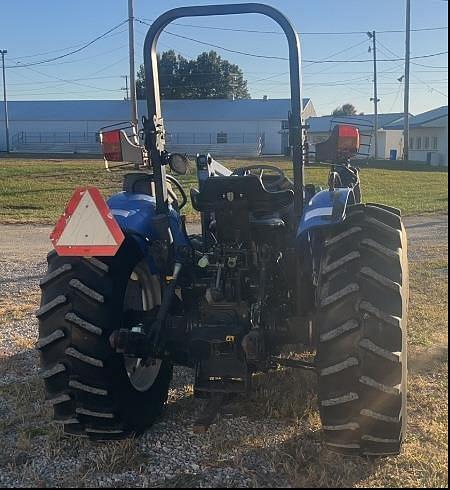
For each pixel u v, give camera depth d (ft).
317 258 12.01
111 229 10.34
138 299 13.14
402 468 10.74
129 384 11.74
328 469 10.74
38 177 77.82
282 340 11.74
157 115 12.02
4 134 196.03
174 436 12.18
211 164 12.69
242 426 12.38
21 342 18.01
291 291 12.34
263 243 12.00
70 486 10.50
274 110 187.62
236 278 11.76
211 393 11.73
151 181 13.32
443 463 10.84
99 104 202.80
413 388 14.10
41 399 13.94
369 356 10.09
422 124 151.02
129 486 10.45
